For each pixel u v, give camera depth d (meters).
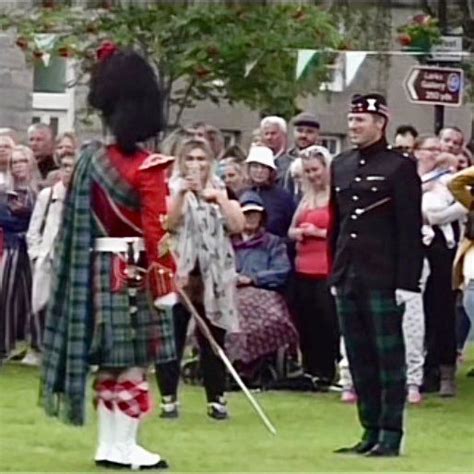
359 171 27.81
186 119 80.00
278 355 37.19
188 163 32.19
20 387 35.94
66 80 68.38
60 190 38.22
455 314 37.38
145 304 25.05
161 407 32.06
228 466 26.17
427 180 36.81
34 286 38.50
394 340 27.59
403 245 27.38
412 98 47.91
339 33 52.59
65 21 48.94
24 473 25.02
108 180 24.89
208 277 32.03
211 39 48.31
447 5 62.44
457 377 40.66
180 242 31.98
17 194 39.53
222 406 32.12
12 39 58.09
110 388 25.50
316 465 26.55
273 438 29.67
